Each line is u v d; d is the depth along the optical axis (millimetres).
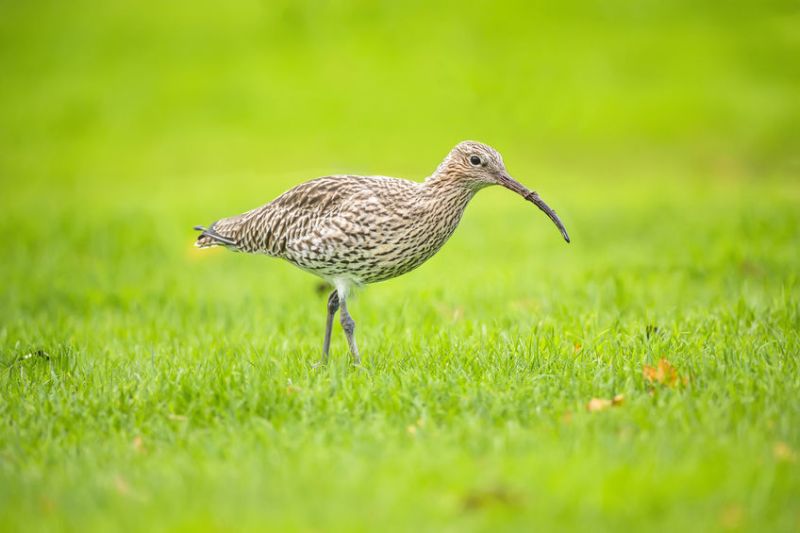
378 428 8039
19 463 7691
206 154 31516
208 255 18828
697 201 20703
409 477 7051
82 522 6625
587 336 10727
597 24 40219
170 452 7898
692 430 7719
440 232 10727
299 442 7867
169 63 40594
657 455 7266
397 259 10656
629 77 35094
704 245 16469
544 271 15711
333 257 10656
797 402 8047
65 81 40094
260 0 45562
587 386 8844
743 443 7414
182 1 47156
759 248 15711
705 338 10172
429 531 6371
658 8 41062
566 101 33750
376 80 36812
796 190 22672
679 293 13406
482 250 18156
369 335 11789
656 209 20188
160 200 23953
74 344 11516
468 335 11172
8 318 13914
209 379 9320
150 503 6871
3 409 8867
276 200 11281
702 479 6828
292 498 6844
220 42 42188
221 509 6707
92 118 36188
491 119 33000
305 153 30906
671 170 27453
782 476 6855
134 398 9000
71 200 25438
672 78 34625
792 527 6270
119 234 19922
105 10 47344
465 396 8602
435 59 38062
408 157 30078
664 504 6598
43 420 8547
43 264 17828
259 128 33812
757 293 12719
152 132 34406
